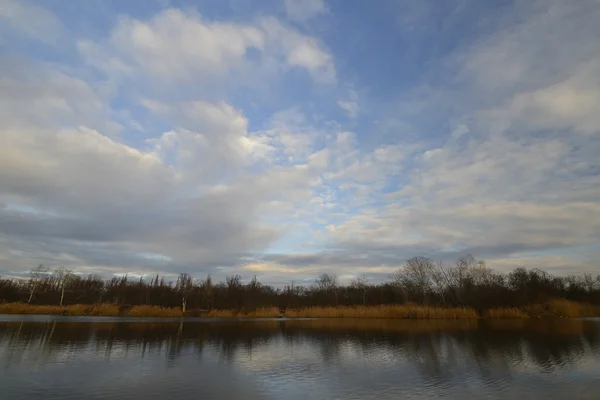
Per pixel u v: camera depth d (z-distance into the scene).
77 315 90.19
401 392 18.86
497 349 34.62
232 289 120.56
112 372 23.05
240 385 20.19
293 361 28.70
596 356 30.16
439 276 102.19
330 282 139.88
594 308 88.88
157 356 30.14
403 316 87.00
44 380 20.42
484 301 86.56
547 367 25.55
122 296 118.00
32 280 117.88
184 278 124.00
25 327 51.66
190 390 18.88
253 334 50.47
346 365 26.84
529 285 107.56
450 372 24.09
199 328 59.50
